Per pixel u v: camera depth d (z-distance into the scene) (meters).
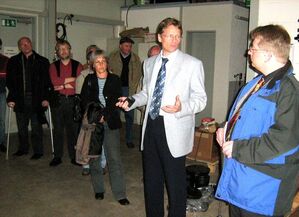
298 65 3.09
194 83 2.13
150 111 2.20
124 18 7.00
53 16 5.61
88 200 3.09
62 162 4.16
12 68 4.14
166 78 2.16
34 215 2.78
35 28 5.55
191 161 4.11
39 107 4.16
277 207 1.34
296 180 1.37
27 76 4.14
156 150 2.23
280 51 1.31
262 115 1.33
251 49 1.40
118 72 4.93
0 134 4.59
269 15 3.20
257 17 3.26
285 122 1.24
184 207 2.27
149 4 6.58
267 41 1.32
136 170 3.95
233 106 1.60
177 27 2.09
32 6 5.43
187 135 2.17
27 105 4.21
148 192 2.33
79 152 2.74
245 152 1.30
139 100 2.31
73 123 4.00
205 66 6.25
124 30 6.84
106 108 2.80
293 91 1.26
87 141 2.72
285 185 1.33
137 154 4.58
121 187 3.00
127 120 4.88
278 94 1.29
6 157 4.23
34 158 4.24
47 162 4.14
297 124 1.25
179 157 2.17
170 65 2.17
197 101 2.08
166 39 2.10
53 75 4.01
